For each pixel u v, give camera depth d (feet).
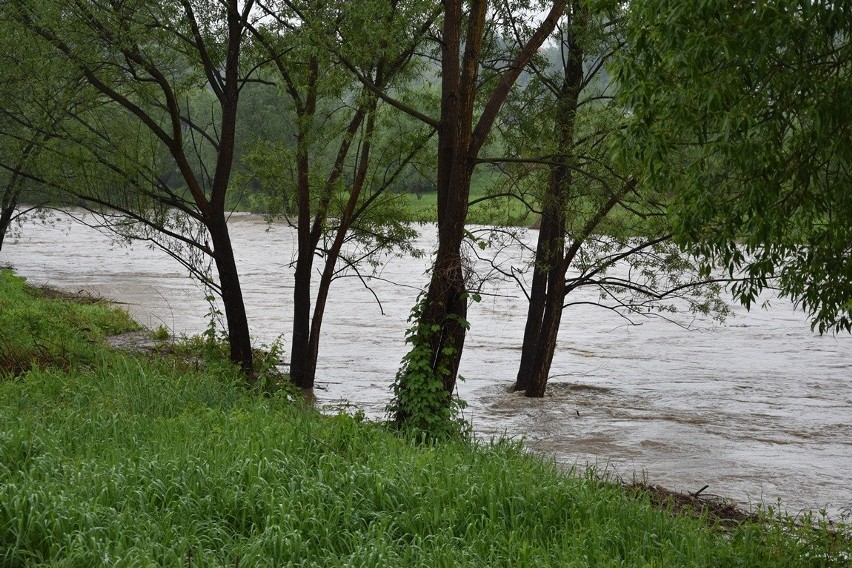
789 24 23.65
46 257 180.24
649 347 95.71
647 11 25.71
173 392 44.45
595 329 108.47
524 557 26.08
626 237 62.13
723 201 27.66
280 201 69.10
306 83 59.57
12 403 39.68
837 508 41.83
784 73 25.36
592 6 29.27
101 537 24.85
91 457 31.30
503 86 50.96
